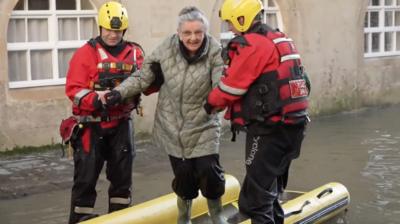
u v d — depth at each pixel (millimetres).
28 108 8977
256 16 4254
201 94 4402
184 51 4367
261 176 4297
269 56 4133
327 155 9211
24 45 9062
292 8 11992
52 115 9219
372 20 13859
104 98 4637
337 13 12766
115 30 4766
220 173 4574
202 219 5410
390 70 13945
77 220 5004
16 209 6656
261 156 4273
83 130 4930
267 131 4234
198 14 4281
